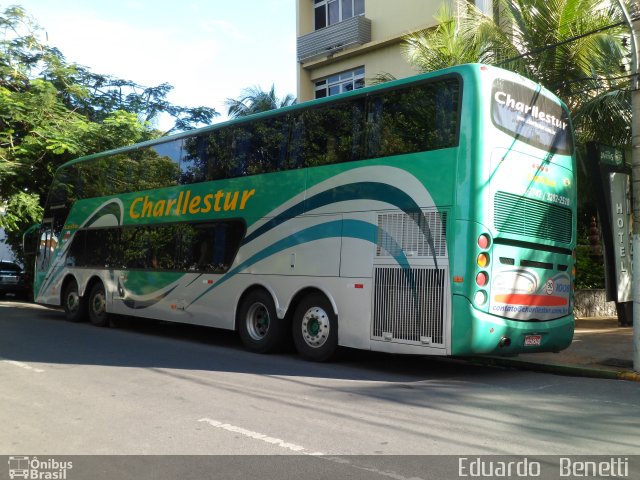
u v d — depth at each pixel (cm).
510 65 1354
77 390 768
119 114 2181
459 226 802
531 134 886
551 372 935
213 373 891
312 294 993
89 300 1559
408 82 896
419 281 835
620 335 1240
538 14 1350
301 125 1047
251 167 1131
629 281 1067
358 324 902
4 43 2058
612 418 645
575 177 966
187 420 627
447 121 838
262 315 1098
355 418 636
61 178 1739
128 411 664
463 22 1477
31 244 1842
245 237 1114
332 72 2311
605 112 1288
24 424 615
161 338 1316
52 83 2173
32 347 1132
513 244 847
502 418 641
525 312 856
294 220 1025
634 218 889
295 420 627
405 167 871
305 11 2438
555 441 558
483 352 800
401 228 865
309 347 995
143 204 1391
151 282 1330
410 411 668
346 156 960
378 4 2152
